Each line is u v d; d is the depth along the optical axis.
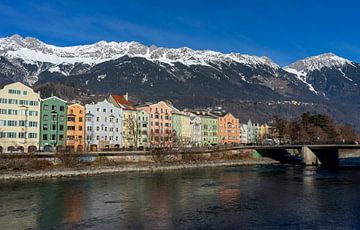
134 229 50.22
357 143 177.25
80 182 96.62
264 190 83.19
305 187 88.12
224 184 93.69
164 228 50.62
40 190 82.25
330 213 59.22
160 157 151.50
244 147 193.62
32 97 157.62
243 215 57.91
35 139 157.50
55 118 164.12
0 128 149.12
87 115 175.38
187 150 166.62
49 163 118.81
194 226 51.66
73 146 165.12
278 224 52.56
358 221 54.16
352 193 78.56
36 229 50.34
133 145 193.62
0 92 150.50
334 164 177.75
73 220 54.88
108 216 57.25
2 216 57.19
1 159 110.00
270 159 196.00
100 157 133.00
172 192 80.12
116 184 92.88
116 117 187.75
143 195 76.06
